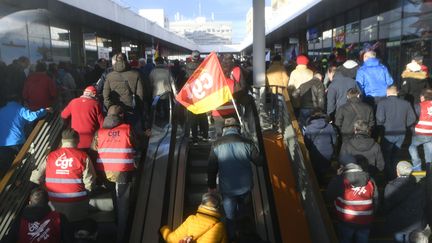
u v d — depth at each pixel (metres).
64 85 10.67
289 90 9.23
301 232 6.94
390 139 7.08
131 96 7.86
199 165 8.59
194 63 10.01
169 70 10.02
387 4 15.14
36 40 15.98
